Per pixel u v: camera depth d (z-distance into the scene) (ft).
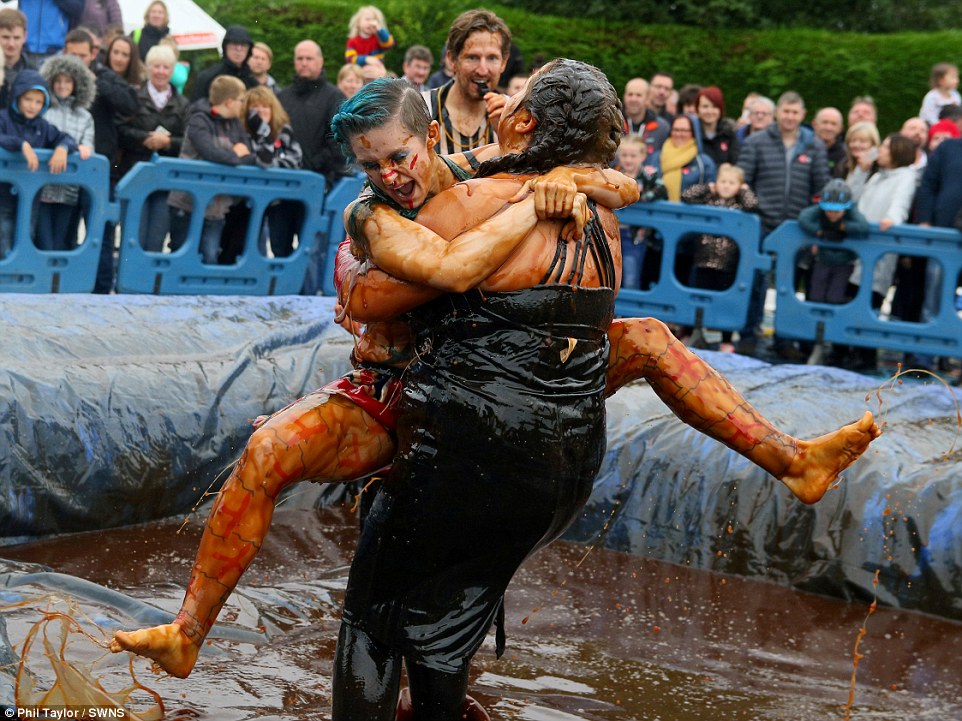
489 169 26.43
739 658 40.45
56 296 55.31
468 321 25.20
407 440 25.91
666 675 38.42
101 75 76.79
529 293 25.11
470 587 26.53
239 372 52.19
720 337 88.38
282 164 77.10
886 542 46.21
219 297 60.13
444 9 161.27
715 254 79.20
